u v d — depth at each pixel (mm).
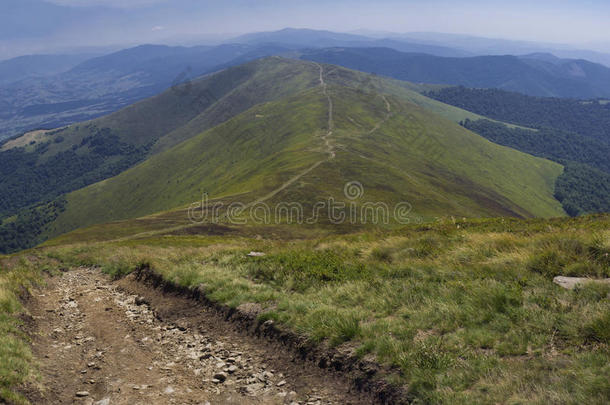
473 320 7605
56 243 109500
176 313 11359
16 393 6500
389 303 9203
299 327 8523
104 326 10883
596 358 5660
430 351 6648
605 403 4797
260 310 9953
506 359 6293
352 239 18219
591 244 9797
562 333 6586
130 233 116438
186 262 17094
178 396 6930
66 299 14297
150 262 17000
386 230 20266
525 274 9219
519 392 5391
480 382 5766
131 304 13023
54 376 7719
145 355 8758
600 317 6422
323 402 6434
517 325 7145
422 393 5871
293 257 14578
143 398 6871
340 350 7543
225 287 11930
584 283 7965
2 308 10359
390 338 7328
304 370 7445
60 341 9789
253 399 6727
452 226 17891
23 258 25844
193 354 8648
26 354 8016
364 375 6746
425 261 11805
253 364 7938
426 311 8305
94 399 6895
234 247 19766
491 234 13227
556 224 15805
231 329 9664
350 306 9703
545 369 5793
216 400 6766
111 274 18578
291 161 187750
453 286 9289
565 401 4996
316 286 11641
